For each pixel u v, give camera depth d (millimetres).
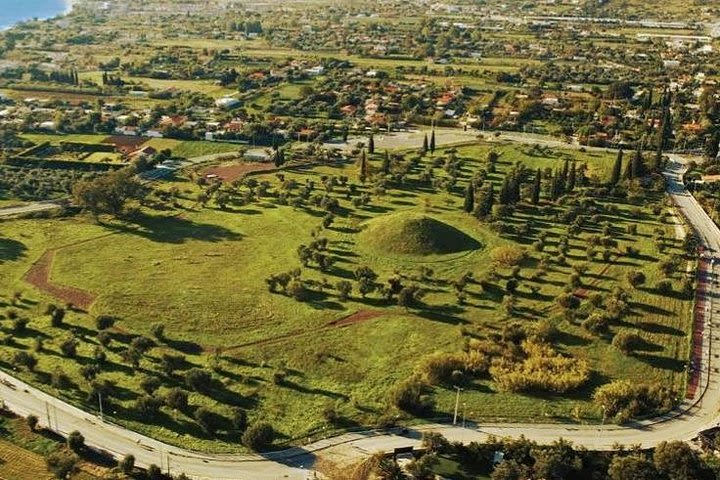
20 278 189625
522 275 191500
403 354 154875
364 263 199750
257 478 119375
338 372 148375
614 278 190250
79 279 189125
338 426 131875
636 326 165625
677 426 132000
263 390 142125
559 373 144500
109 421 133250
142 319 168750
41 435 129250
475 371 147000
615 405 135250
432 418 133750
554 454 119062
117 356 153750
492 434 129375
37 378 146000
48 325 166000
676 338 160750
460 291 181000
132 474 119000
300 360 152500
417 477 118500
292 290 178500
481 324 166750
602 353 154750
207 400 138750
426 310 173375
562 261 198875
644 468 116250
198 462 123000
